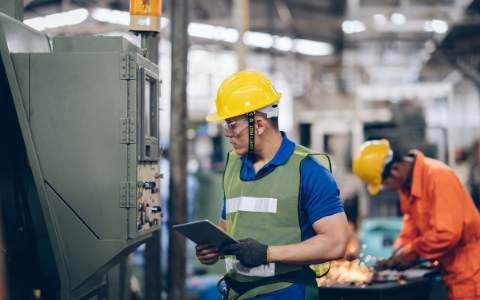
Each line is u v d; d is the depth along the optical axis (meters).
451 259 2.72
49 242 2.27
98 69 2.06
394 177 2.89
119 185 2.04
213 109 11.18
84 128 2.06
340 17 12.05
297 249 1.65
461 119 11.57
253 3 11.29
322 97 9.52
